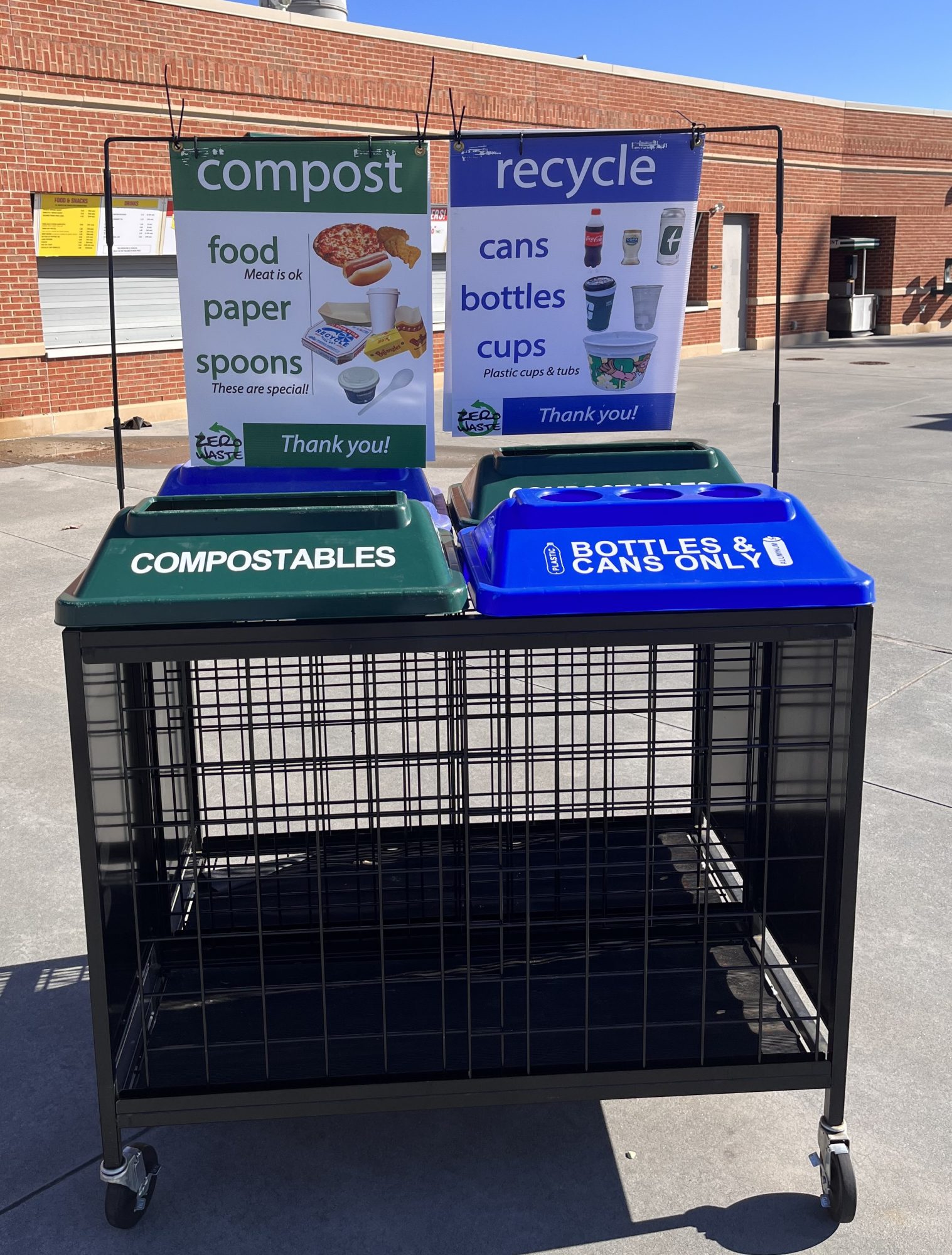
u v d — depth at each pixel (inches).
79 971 135.5
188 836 132.3
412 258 120.0
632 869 134.5
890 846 160.6
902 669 227.9
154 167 563.8
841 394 659.4
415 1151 108.4
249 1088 96.1
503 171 119.3
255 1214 100.8
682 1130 110.8
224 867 134.3
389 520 93.3
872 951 136.5
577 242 122.0
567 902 127.3
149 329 587.2
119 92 543.8
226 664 238.8
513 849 139.3
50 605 272.4
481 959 118.0
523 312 124.0
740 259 968.3
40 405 543.5
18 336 526.9
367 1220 99.9
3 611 268.5
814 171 1007.6
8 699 218.1
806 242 1020.5
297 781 178.7
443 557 92.6
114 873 97.8
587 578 89.7
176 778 128.2
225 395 122.9
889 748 192.7
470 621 88.2
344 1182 104.6
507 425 127.3
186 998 112.8
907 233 1122.7
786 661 108.4
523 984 113.4
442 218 641.0
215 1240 98.0
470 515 116.9
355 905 128.2
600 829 144.3
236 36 587.5
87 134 536.4
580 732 196.5
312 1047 103.3
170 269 589.6
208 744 194.2
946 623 253.9
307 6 802.2
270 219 118.4
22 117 511.2
